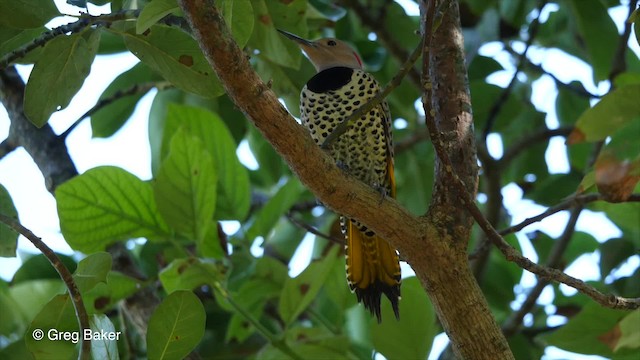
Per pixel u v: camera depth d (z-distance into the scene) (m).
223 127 10.22
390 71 13.39
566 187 12.95
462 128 7.71
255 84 6.45
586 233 12.80
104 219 9.13
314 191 7.06
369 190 7.11
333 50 11.39
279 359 9.06
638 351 8.84
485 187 12.55
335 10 11.16
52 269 10.67
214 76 7.47
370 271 9.67
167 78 7.52
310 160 6.84
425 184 13.00
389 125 10.77
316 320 10.92
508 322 11.44
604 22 11.55
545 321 12.38
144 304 9.73
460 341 7.20
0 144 10.81
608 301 7.02
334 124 10.59
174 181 9.04
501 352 7.12
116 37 11.36
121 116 12.38
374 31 12.52
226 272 9.34
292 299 9.09
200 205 9.12
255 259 10.06
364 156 10.79
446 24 8.02
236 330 10.65
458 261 7.17
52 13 7.20
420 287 8.63
